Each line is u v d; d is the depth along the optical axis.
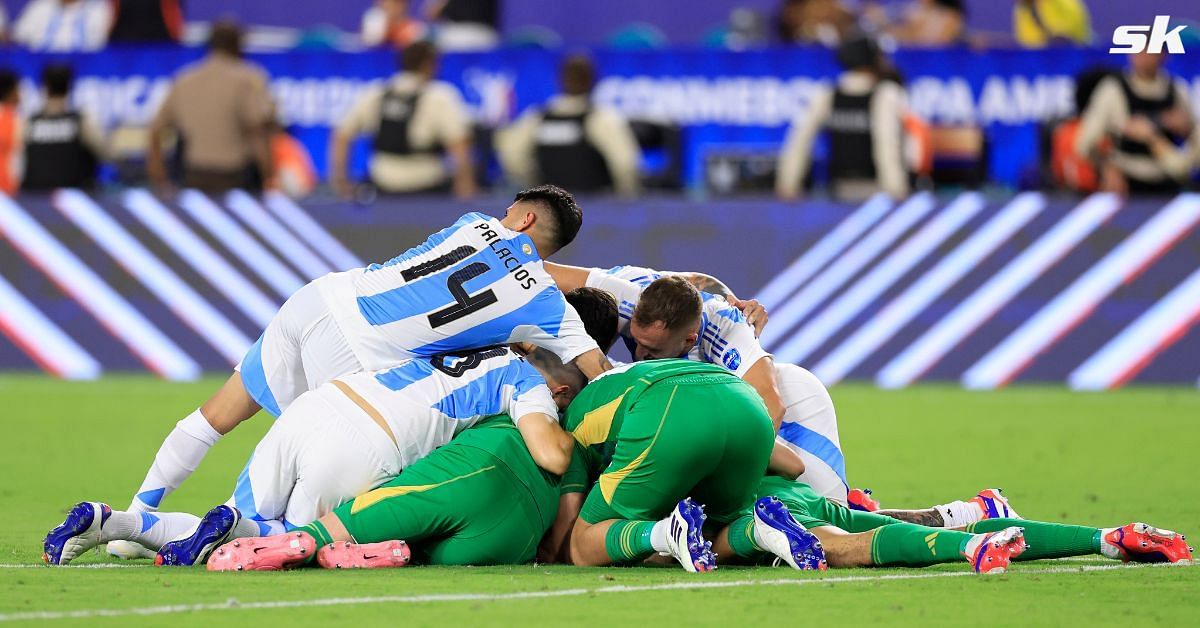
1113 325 47.84
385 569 20.03
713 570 19.77
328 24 71.62
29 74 57.19
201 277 51.19
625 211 49.34
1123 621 16.55
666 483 20.27
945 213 48.28
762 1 69.44
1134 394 46.34
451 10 62.56
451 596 17.80
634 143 51.97
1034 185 51.91
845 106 49.31
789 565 20.22
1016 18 60.94
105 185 56.94
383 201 50.25
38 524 24.75
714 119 53.91
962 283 48.25
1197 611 17.08
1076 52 52.50
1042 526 20.12
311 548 19.97
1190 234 47.56
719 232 48.97
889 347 48.53
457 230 22.36
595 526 20.55
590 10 70.50
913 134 51.00
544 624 16.20
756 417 20.44
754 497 20.98
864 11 63.38
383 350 21.77
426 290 21.77
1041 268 48.03
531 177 51.53
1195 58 52.09
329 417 20.77
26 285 52.09
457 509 20.39
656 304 21.66
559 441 20.83
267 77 55.84
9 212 52.25
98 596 17.70
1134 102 49.44
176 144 55.91
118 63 56.69
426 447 20.92
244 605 17.16
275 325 22.58
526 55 54.84
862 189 49.59
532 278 22.03
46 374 51.88
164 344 51.38
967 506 22.27
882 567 20.03
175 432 22.77
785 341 48.72
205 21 71.50
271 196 50.91
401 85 50.94
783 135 53.59
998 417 41.16
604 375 21.33
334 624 16.16
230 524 20.31
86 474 31.42
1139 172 49.84
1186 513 26.12
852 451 35.06
